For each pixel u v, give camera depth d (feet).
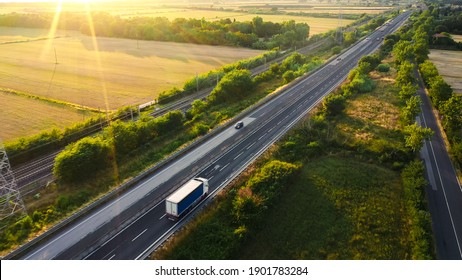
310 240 182.80
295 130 304.71
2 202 201.26
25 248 169.68
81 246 173.27
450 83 451.12
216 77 449.89
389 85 437.58
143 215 197.77
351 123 324.60
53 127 313.32
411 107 313.94
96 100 391.65
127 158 260.21
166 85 458.09
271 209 199.31
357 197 217.15
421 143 257.14
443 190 229.45
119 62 580.30
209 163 254.88
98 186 226.58
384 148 269.64
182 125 320.70
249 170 240.94
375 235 186.91
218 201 207.92
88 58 605.31
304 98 395.75
